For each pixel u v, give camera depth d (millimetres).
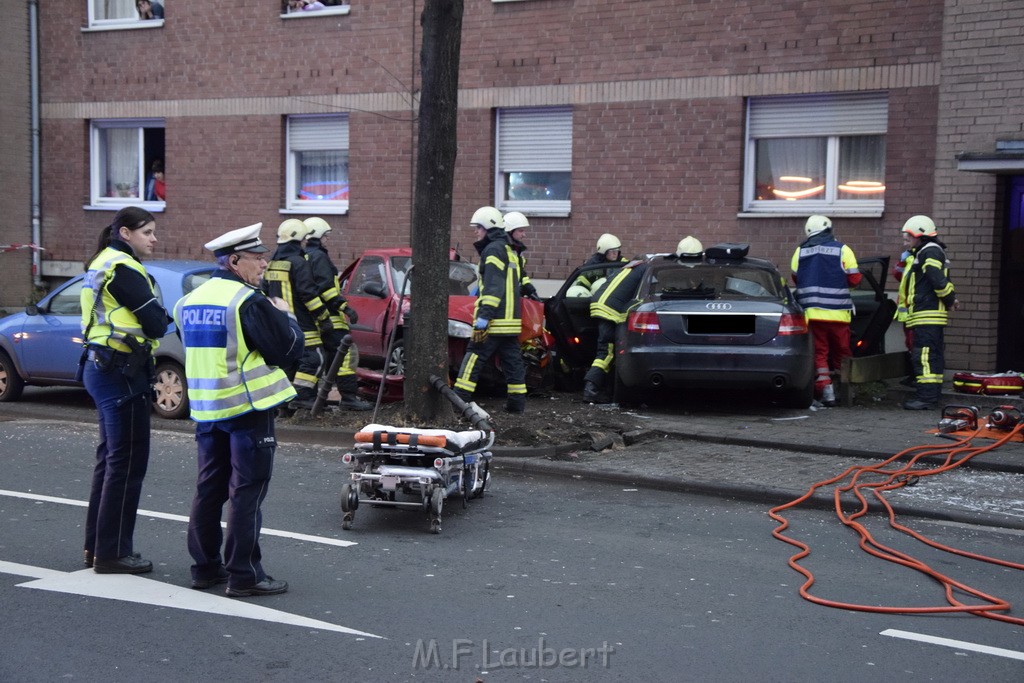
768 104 15195
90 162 20203
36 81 20219
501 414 11078
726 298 11453
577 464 9422
